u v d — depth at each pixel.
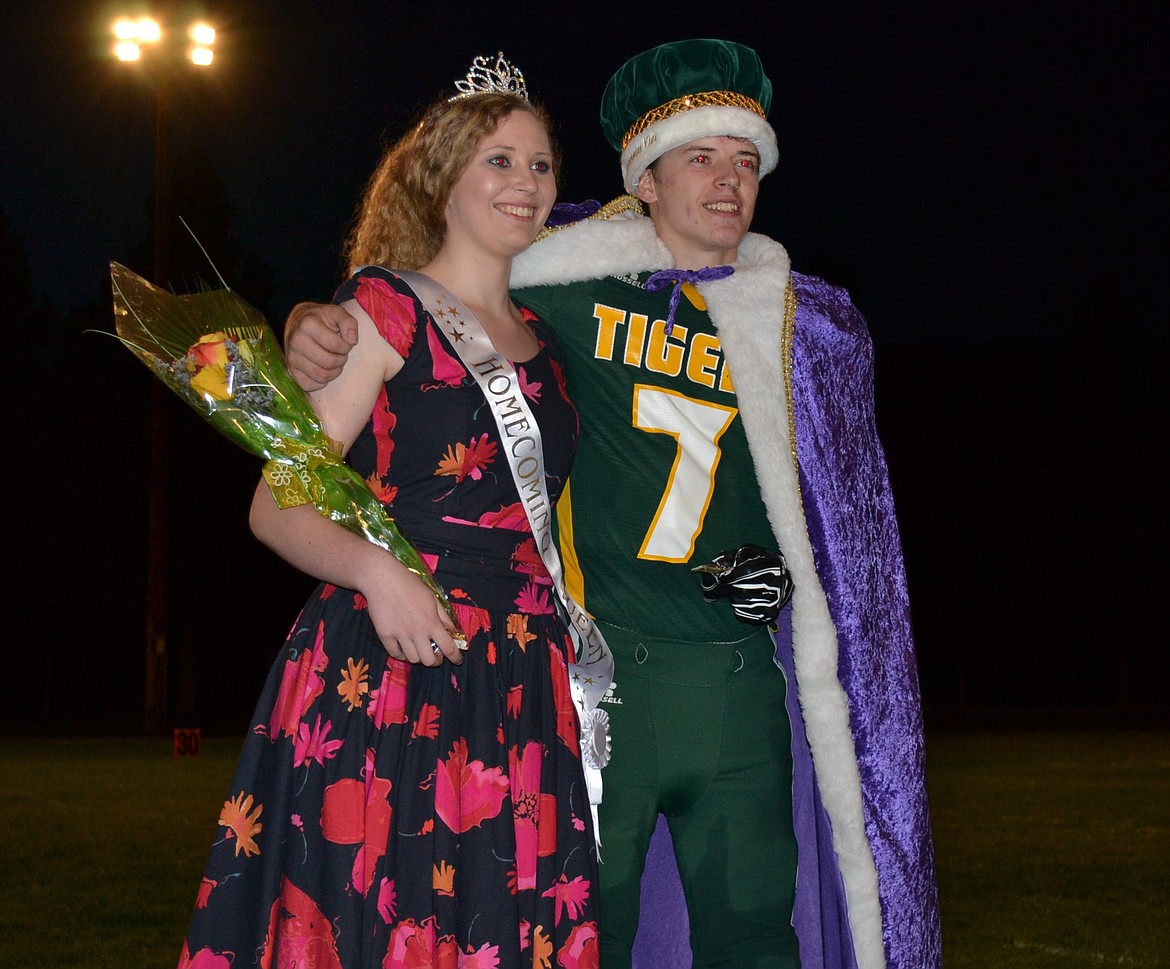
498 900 2.26
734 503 2.98
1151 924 5.24
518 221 2.54
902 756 3.07
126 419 31.73
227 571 31.72
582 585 2.93
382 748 2.27
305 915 2.24
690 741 2.89
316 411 2.34
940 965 3.10
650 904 3.12
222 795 9.55
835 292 3.22
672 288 3.02
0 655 32.38
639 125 3.12
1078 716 27.12
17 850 6.84
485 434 2.41
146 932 4.89
